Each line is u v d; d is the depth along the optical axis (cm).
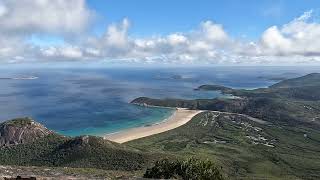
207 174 4562
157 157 14712
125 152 15312
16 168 4244
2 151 17900
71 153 16250
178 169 4628
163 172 4625
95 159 15125
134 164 14112
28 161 16650
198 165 4612
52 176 3606
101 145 16225
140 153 15212
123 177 3812
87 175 4097
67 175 3878
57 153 16500
